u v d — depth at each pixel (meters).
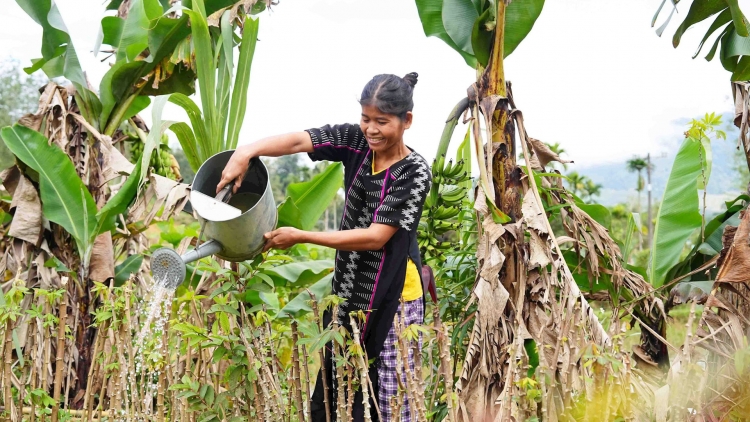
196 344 2.96
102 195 4.82
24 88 16.66
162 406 2.92
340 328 2.71
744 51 3.83
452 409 2.58
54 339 4.23
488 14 3.62
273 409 2.91
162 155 5.26
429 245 3.83
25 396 3.12
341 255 2.99
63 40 4.68
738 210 4.17
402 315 2.89
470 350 3.33
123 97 4.91
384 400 2.93
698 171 4.35
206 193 3.07
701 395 2.76
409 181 2.82
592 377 2.83
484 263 3.36
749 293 3.39
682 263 4.22
